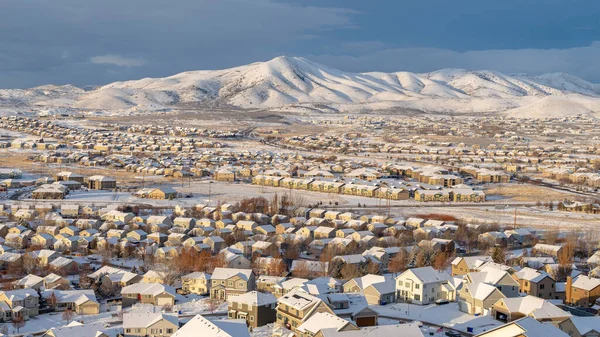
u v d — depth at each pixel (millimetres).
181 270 198250
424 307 166250
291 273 197500
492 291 157875
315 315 134625
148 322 139500
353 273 193875
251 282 180125
